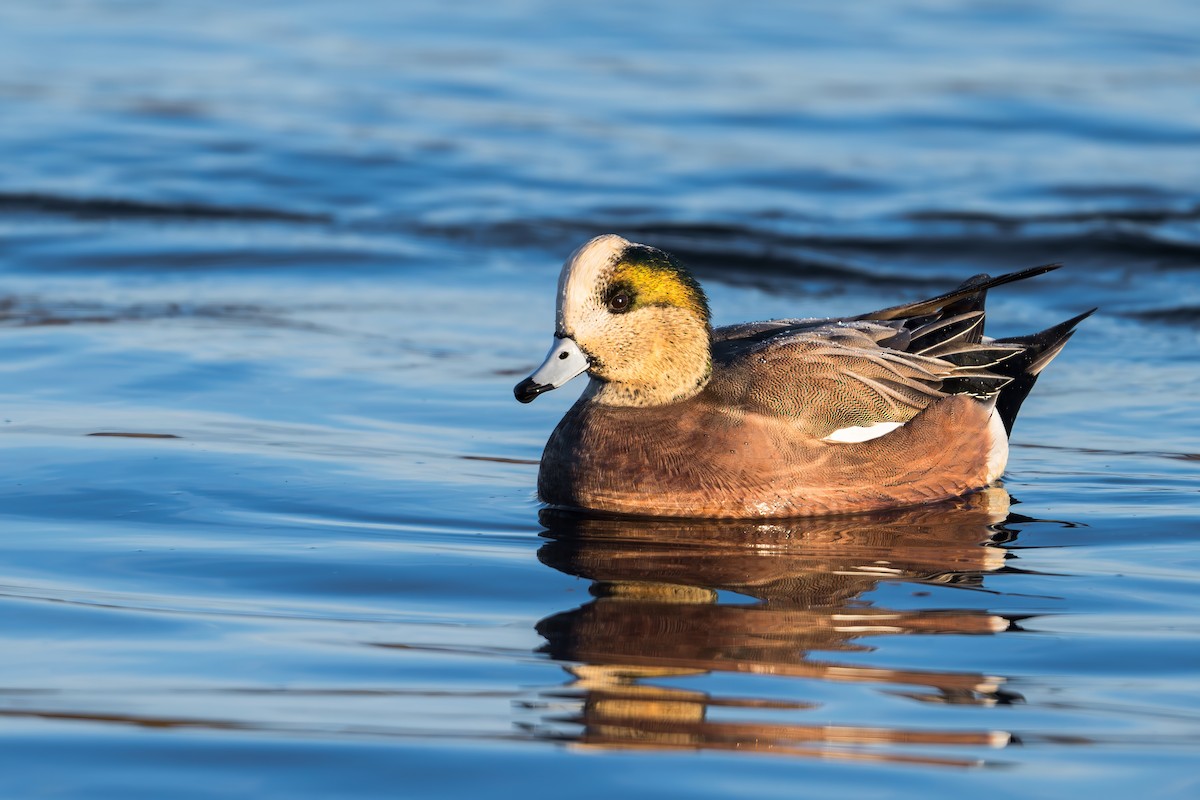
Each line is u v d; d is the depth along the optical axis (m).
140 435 12.69
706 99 26.75
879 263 19.23
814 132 25.00
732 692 7.76
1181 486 12.07
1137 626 8.80
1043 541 10.69
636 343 11.45
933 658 8.28
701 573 9.87
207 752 6.96
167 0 34.19
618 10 33.75
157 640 8.38
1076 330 16.89
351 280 18.50
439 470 12.22
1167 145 24.31
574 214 21.08
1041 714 7.51
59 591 9.16
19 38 30.33
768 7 33.97
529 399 11.38
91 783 6.65
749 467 11.37
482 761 6.91
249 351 15.46
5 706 7.41
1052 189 22.08
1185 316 17.36
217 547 10.13
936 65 28.94
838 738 7.20
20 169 22.50
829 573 9.89
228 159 23.31
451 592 9.35
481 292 18.08
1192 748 7.11
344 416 13.56
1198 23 32.19
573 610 9.03
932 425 12.01
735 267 19.16
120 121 25.00
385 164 23.22
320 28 31.88
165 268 18.80
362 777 6.73
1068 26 32.00
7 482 11.38
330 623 8.73
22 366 14.67
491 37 31.20
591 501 11.41
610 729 7.27
